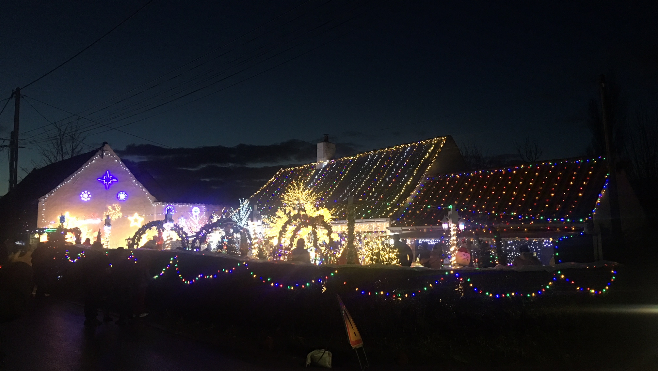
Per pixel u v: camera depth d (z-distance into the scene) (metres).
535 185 18.00
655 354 7.31
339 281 8.72
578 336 7.64
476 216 17.36
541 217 15.95
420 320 8.08
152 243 18.20
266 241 15.21
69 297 15.48
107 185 30.52
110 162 30.86
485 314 7.90
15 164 26.80
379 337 8.12
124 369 7.38
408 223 18.78
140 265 11.56
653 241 16.22
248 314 9.88
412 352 7.58
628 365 7.00
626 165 18.22
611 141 16.62
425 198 20.27
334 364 7.55
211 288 10.88
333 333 8.48
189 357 8.10
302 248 12.34
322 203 24.03
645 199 23.69
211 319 10.72
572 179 17.36
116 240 30.58
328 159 29.47
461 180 20.47
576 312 7.93
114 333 10.10
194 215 34.12
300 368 7.41
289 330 9.07
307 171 29.77
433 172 22.38
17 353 8.38
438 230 17.80
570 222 15.29
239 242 16.88
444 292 8.13
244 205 25.05
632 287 8.46
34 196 28.97
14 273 4.92
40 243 16.95
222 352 8.44
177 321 11.04
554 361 7.15
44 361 7.84
